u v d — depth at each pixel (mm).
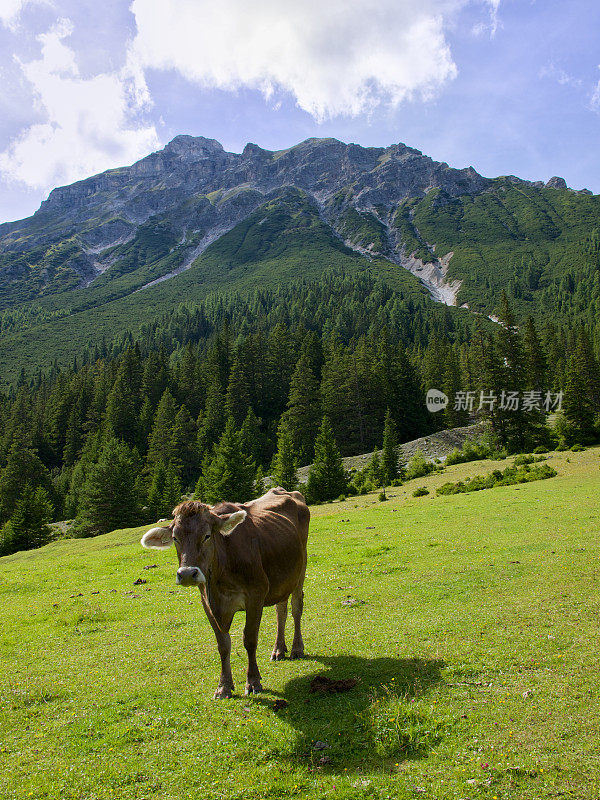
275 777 5695
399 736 6199
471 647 9141
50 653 11750
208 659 10172
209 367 126750
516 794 5008
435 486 52688
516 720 6410
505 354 79438
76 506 82000
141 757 6398
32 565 29297
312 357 122438
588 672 7641
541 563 15586
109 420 107438
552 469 46281
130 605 16266
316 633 11156
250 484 59781
